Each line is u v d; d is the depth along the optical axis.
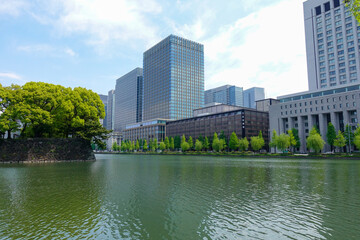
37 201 16.12
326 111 95.25
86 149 63.22
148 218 12.71
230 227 11.41
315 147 73.38
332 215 13.08
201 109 166.25
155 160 69.25
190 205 15.19
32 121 52.03
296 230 11.00
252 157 85.50
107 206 14.93
